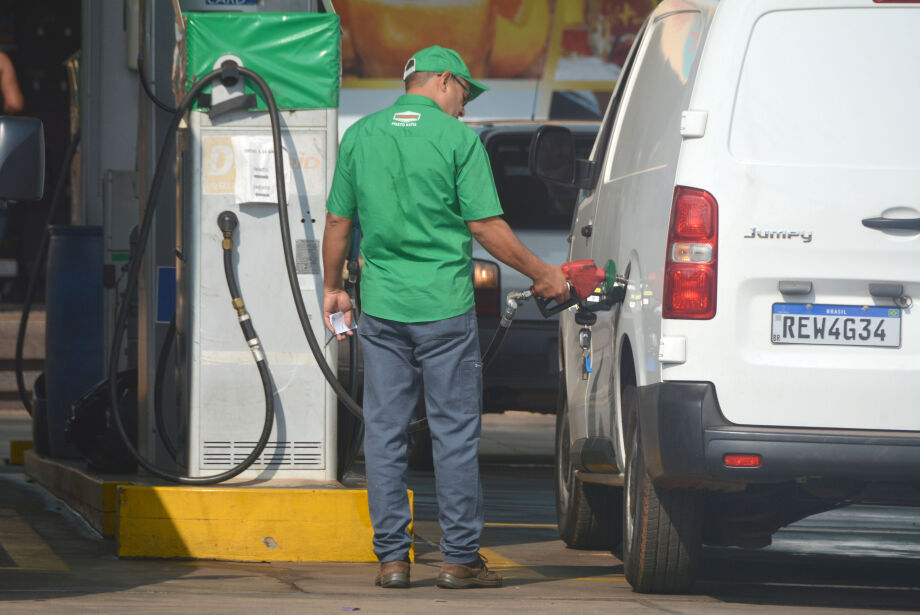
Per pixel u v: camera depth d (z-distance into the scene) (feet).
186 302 68.90
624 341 61.72
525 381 111.04
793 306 54.13
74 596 55.06
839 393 53.78
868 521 91.86
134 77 102.37
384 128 58.34
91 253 93.71
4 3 199.72
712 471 53.57
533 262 58.44
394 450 58.80
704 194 54.39
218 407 68.74
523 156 114.62
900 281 54.08
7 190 57.31
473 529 58.59
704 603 56.59
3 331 160.45
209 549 65.36
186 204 68.85
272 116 66.49
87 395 80.69
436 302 57.47
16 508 85.87
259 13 69.00
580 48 195.31
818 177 54.29
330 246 60.18
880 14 54.95
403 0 192.24
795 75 54.85
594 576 64.85
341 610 52.39
